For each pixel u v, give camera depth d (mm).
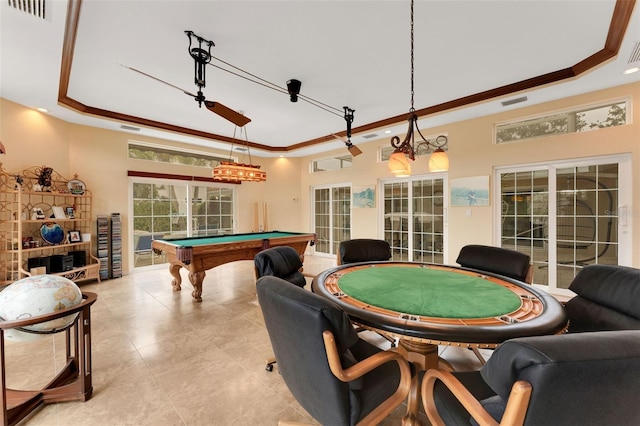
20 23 2117
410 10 2135
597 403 753
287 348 1243
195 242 4062
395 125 4734
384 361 1253
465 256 2686
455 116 4301
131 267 5199
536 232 3994
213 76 3199
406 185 5449
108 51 2670
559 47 2648
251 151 6664
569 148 3629
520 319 1307
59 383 1888
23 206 3922
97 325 2932
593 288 1729
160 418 1649
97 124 4551
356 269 2328
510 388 823
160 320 3070
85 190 4523
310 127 5227
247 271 5441
